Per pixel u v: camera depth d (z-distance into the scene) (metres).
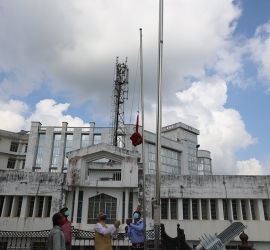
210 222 23.03
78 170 23.31
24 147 62.06
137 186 23.02
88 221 22.64
